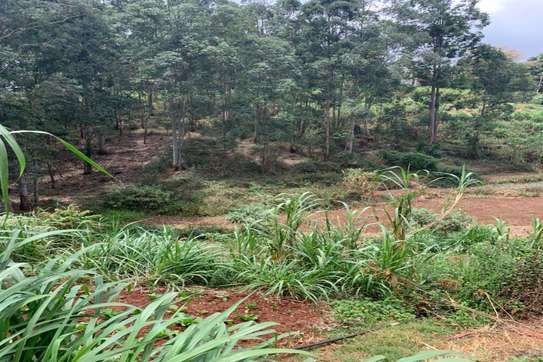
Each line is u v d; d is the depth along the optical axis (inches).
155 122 1226.0
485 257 175.2
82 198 695.1
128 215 593.6
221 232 446.0
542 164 1104.8
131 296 135.9
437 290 155.9
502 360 112.7
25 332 54.1
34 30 696.4
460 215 383.2
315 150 1082.7
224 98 1024.9
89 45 804.6
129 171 889.5
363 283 157.2
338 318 134.1
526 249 181.9
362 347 115.8
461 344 122.0
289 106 995.3
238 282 158.7
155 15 826.2
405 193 170.4
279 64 924.0
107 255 158.4
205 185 783.7
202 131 1064.2
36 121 644.1
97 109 860.0
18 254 139.5
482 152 1175.0
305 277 153.1
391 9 1092.5
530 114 1494.8
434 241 268.7
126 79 922.7
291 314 135.3
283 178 866.8
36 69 719.1
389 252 158.7
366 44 981.2
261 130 1000.2
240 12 922.7
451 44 1184.2
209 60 821.9
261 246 176.6
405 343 119.8
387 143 1186.0
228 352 51.2
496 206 669.3
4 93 597.3
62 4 724.7
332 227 183.8
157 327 53.4
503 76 1154.7
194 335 53.3
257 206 545.6
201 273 160.4
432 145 1149.1
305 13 1035.3
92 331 57.0
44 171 819.4
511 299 149.3
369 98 1074.1
